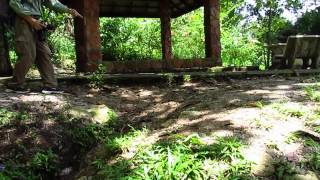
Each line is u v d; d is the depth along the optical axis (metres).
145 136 4.54
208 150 3.67
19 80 6.01
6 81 6.23
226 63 12.71
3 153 4.43
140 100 6.34
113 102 6.15
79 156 4.70
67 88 6.63
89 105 5.66
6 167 4.23
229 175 3.36
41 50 6.03
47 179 4.39
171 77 7.40
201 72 7.97
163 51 10.87
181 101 6.03
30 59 5.89
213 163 3.52
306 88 5.80
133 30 13.37
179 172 3.38
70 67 11.78
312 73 8.66
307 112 4.51
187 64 8.88
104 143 4.63
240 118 4.44
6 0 5.79
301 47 9.27
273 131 4.04
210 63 9.12
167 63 8.62
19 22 5.76
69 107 5.32
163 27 10.83
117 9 11.51
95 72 7.57
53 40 12.23
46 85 6.08
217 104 5.25
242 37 13.91
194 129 4.34
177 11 11.84
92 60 7.83
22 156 4.45
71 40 13.56
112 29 13.02
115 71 8.06
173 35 13.25
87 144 4.85
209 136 4.05
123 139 4.41
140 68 8.34
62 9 6.12
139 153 3.86
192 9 10.91
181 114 4.99
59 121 4.98
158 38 13.33
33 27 5.83
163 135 4.38
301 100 5.11
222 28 13.83
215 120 4.50
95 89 6.80
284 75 8.45
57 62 11.73
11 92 5.82
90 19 7.82
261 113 4.56
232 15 15.97
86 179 3.86
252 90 6.19
